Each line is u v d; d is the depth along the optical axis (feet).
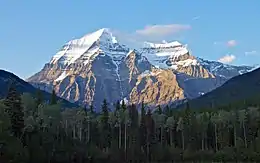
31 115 544.21
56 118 571.28
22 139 496.23
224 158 649.20
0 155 434.71
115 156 633.20
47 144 525.34
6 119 447.01
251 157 625.82
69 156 551.59
